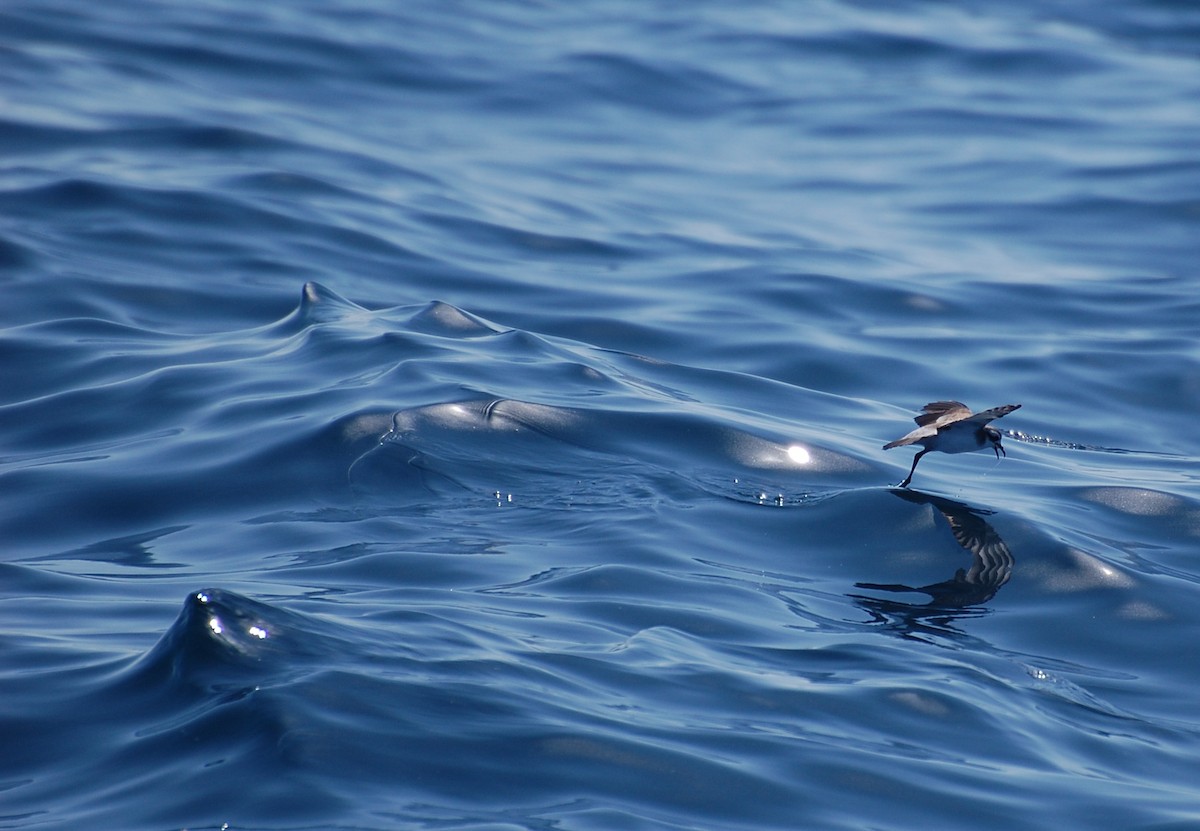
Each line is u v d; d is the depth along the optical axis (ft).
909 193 155.33
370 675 47.11
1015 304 122.83
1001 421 98.27
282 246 119.44
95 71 160.35
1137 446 96.12
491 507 71.00
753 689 51.80
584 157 162.50
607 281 122.72
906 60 202.08
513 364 88.84
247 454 75.00
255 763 41.55
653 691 50.39
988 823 44.16
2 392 86.94
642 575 63.16
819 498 75.20
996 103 184.55
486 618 55.72
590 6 220.02
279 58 177.06
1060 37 211.41
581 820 40.42
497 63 189.47
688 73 193.06
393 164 147.43
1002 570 68.59
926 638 60.18
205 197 126.52
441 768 42.42
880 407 97.91
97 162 132.26
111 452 76.84
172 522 69.26
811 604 63.00
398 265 120.47
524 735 44.91
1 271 106.52
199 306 106.63
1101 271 132.46
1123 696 57.62
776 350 108.47
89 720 45.32
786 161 165.78
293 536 66.85
